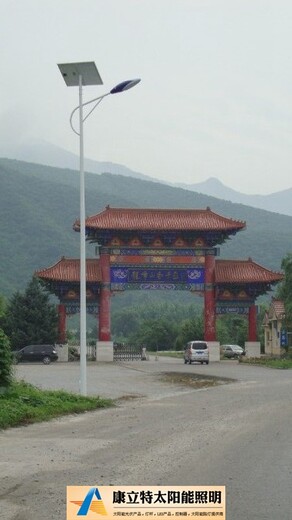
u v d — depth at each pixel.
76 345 79.94
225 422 18.59
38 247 166.75
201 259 61.16
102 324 60.25
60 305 61.25
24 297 68.56
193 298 192.75
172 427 17.58
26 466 12.14
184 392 29.77
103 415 20.55
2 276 146.00
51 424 18.30
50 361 58.88
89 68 25.47
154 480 10.76
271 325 83.38
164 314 151.00
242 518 8.77
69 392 25.78
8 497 9.85
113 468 11.88
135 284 60.59
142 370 46.78
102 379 37.56
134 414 20.78
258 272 61.78
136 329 140.50
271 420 19.06
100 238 60.25
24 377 37.53
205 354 56.78
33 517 8.80
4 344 21.14
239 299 61.66
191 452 13.62
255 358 59.12
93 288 61.09
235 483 10.73
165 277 60.91
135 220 60.88
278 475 11.42
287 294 64.56
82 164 26.28
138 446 14.42
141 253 60.84
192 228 59.88
